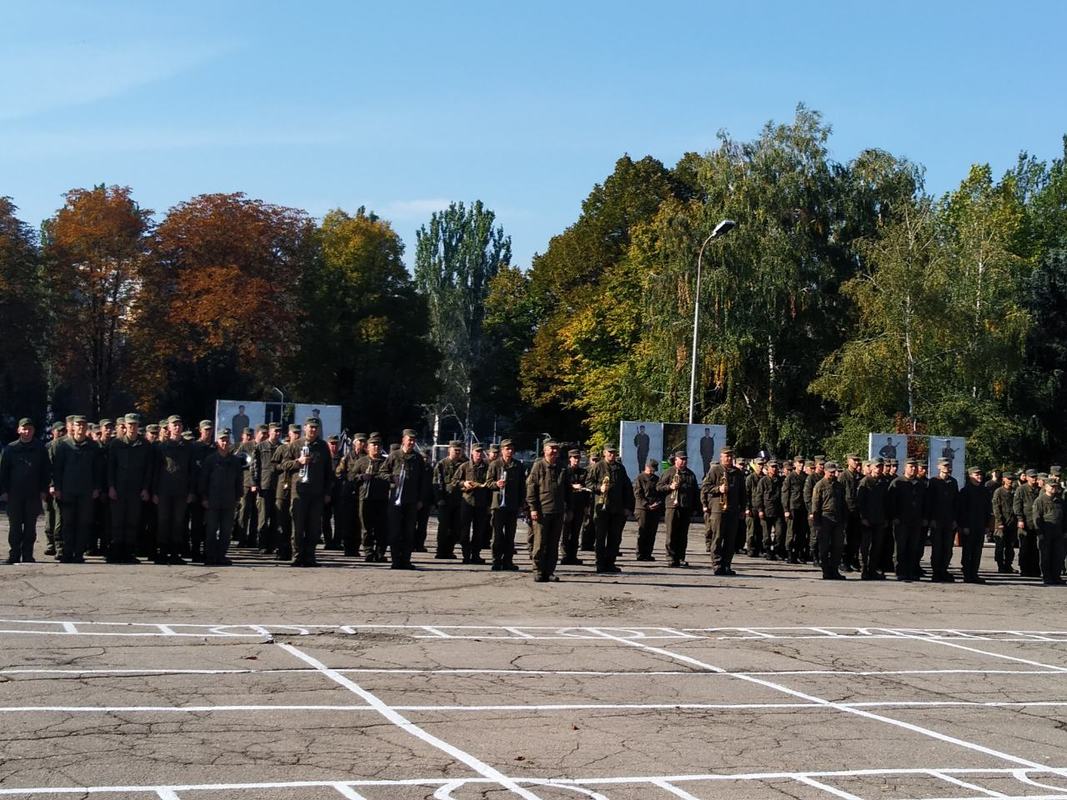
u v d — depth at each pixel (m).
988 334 42.91
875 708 10.11
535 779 7.37
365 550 21.55
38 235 54.03
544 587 18.14
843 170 47.53
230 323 53.22
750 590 19.17
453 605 15.60
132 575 17.36
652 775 7.58
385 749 7.99
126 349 57.44
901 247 42.50
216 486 19.48
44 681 9.66
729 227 37.88
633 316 57.03
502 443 21.39
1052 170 69.88
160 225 56.03
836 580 22.14
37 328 52.19
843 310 45.94
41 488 18.75
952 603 19.02
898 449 31.81
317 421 20.17
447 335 97.56
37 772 7.11
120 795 6.70
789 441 45.81
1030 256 62.00
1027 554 25.80
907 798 7.30
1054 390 49.88
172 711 8.83
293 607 14.73
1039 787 7.71
